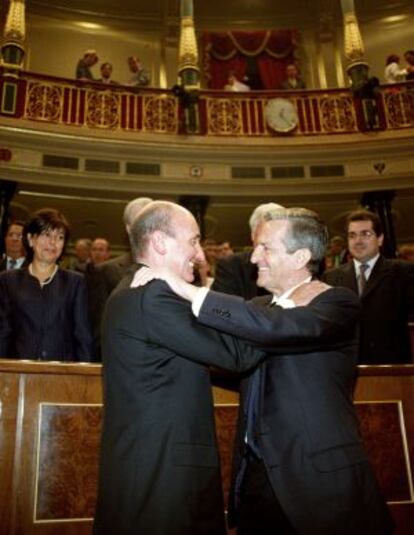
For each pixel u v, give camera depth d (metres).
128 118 8.89
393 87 9.27
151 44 12.42
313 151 9.02
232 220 9.95
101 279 3.12
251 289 2.90
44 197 8.84
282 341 1.41
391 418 2.15
